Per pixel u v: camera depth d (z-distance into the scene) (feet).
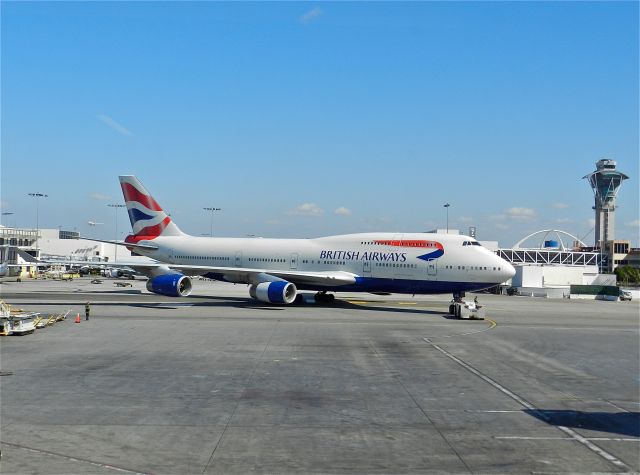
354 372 69.36
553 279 328.29
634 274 535.60
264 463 37.40
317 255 167.22
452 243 151.94
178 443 41.39
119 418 47.85
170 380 63.21
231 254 179.52
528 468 37.06
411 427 46.29
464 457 39.11
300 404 53.31
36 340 92.32
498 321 135.03
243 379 64.23
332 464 37.40
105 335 98.68
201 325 114.11
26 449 39.78
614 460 38.78
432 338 101.81
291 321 123.34
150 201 194.39
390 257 156.87
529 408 53.26
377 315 141.38
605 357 85.25
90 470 35.83
